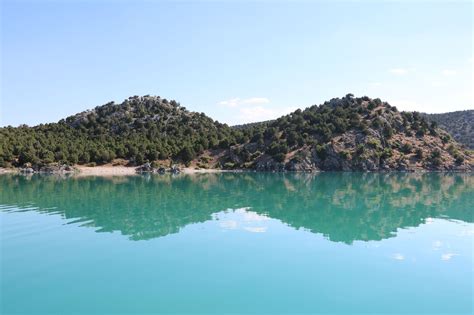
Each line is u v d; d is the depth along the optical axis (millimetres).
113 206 46844
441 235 31312
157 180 93000
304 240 29656
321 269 22859
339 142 144000
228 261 24375
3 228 33688
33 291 19641
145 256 25422
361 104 171250
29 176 103125
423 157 140750
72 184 78562
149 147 153125
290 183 85062
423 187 74688
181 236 30844
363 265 23609
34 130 170875
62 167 123250
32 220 37344
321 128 151250
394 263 24016
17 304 18141
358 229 33688
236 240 29609
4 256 25359
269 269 22859
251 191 66750
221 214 41375
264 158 144625
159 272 22359
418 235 31344
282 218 38969
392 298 18906
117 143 157375
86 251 26484
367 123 153625
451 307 17891
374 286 20375
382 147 144375
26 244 28359
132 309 17625
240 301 18469
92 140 165750
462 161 139750
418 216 40344
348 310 17562
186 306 17938
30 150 128250
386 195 60281
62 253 26062
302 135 149875
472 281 21047
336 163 136250
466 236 30953
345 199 54969
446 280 21156
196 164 148250
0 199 52719
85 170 126875
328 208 45938
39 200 51812
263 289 19922
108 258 24953
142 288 20016
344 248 27359
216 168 145375
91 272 22297
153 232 32312
